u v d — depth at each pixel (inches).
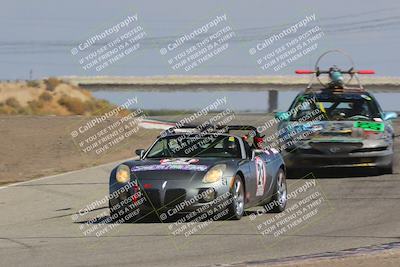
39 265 1349.7
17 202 2256.4
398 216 1891.0
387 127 2706.7
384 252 1363.2
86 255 1441.9
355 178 2650.1
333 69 2878.9
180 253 1446.9
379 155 2632.9
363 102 2768.2
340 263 1264.8
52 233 1721.2
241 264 1299.2
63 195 2373.3
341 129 2635.3
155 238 1617.9
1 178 2994.6
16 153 3924.7
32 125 5118.1
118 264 1348.4
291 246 1509.6
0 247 1549.0
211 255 1422.2
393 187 2418.8
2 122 5324.8
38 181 2706.7
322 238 1599.4
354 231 1686.8
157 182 1787.6
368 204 2107.5
